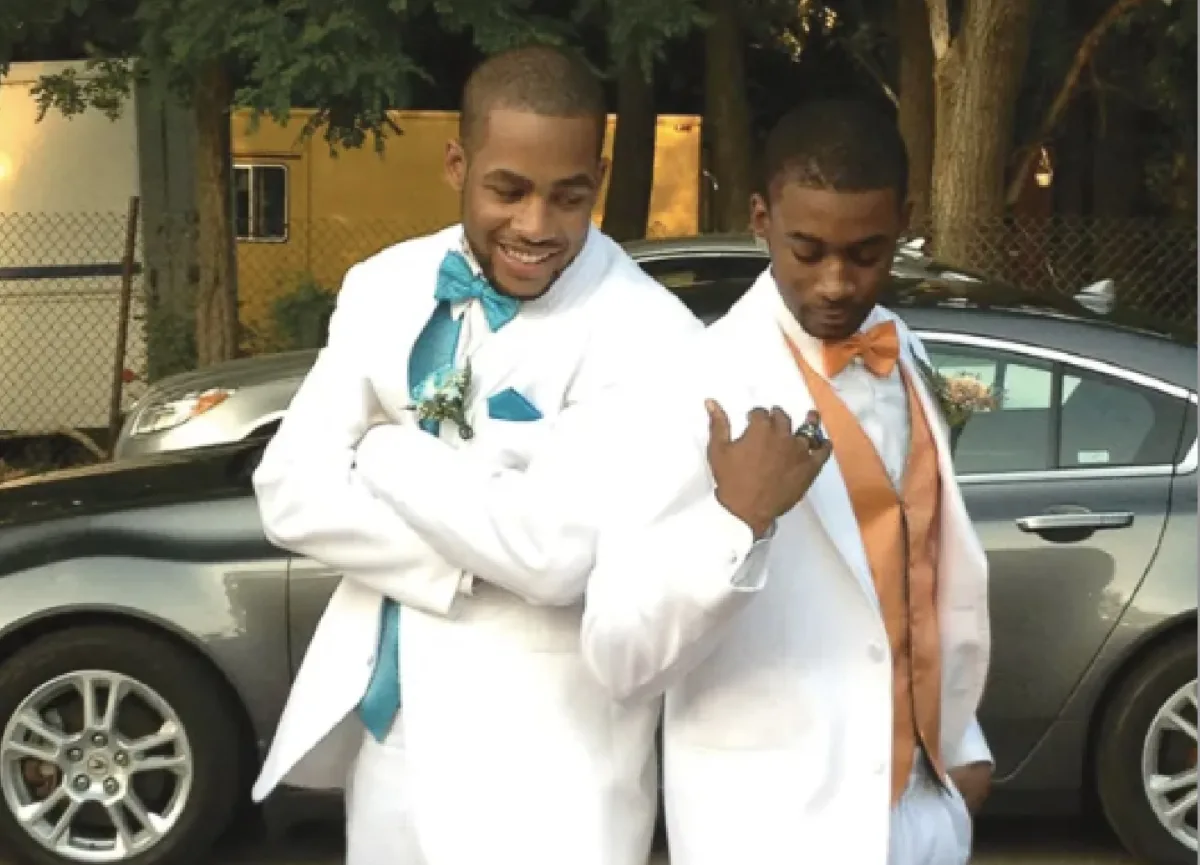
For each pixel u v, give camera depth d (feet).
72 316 39.11
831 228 7.14
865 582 7.35
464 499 7.53
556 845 7.72
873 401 7.68
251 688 16.05
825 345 7.58
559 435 7.68
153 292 39.29
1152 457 16.34
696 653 7.04
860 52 43.52
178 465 17.71
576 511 7.45
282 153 42.86
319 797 16.25
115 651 16.10
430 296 8.05
